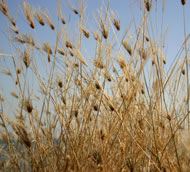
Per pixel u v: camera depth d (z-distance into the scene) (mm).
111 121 2213
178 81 2221
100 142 2080
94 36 2307
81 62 2307
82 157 2125
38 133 2270
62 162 2238
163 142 2195
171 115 2180
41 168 2182
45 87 2385
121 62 2166
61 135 2244
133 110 2340
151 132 2182
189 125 2064
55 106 2318
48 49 2445
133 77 2305
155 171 1991
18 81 2369
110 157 2109
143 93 2361
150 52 2174
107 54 2234
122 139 2205
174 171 1920
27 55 2354
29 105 2133
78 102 2395
